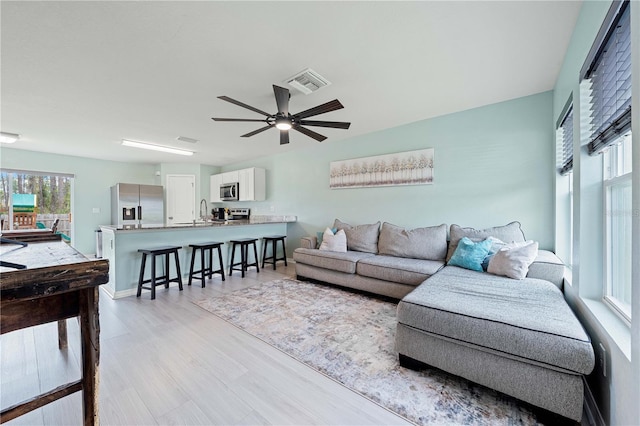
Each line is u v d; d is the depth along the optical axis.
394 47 2.07
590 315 1.57
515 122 3.09
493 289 2.09
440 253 3.33
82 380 0.95
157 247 3.73
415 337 1.81
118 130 4.00
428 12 1.71
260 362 1.94
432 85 2.72
